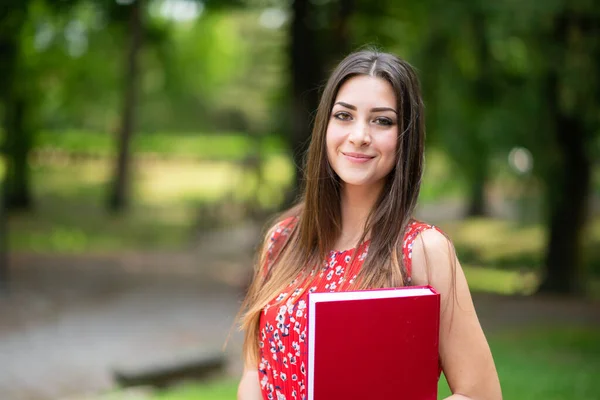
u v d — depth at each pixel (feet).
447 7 33.73
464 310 5.77
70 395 21.65
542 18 31.35
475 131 46.83
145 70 92.22
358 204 6.40
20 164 77.41
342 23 37.73
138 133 107.14
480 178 52.95
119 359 26.30
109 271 50.14
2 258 43.70
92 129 112.68
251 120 113.80
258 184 75.61
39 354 27.02
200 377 23.02
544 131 41.34
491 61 39.65
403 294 5.47
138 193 97.55
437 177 76.43
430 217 93.97
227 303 39.24
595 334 30.96
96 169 111.34
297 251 6.56
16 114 72.84
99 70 81.87
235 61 117.08
